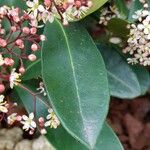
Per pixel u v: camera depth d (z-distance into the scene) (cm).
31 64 25
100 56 24
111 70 27
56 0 22
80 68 23
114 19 26
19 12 23
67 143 24
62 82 23
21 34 23
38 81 25
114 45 28
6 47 22
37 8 22
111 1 27
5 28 25
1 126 30
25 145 28
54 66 23
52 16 22
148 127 36
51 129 24
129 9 27
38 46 23
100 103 22
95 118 22
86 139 21
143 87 28
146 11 25
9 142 29
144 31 24
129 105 37
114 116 37
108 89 23
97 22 29
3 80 24
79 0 22
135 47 26
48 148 28
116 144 24
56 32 24
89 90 23
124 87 27
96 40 29
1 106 22
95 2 24
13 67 24
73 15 23
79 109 22
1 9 22
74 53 24
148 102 37
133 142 36
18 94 25
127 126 36
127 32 27
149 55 27
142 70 28
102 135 25
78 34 24
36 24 22
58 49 23
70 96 22
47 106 24
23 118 23
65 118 22
